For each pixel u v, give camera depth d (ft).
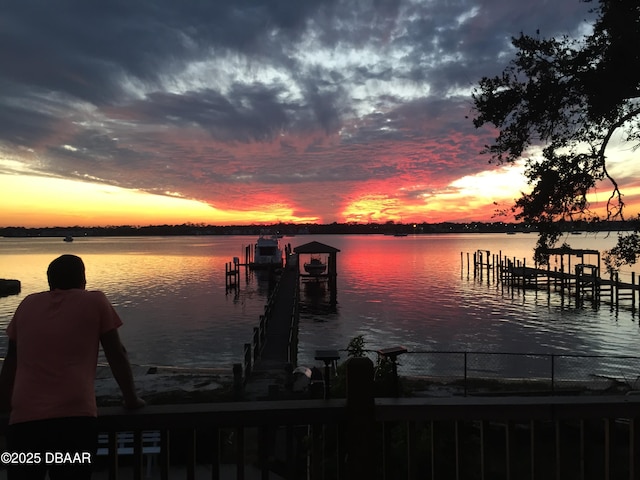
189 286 183.52
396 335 95.40
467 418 10.07
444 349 82.79
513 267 169.58
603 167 32.78
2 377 8.88
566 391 40.55
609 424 10.44
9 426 8.50
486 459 10.27
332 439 25.45
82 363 8.70
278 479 24.49
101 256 383.04
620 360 71.41
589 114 31.35
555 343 87.66
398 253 403.95
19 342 8.72
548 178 32.60
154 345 86.99
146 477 23.25
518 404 10.13
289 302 98.58
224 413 9.64
